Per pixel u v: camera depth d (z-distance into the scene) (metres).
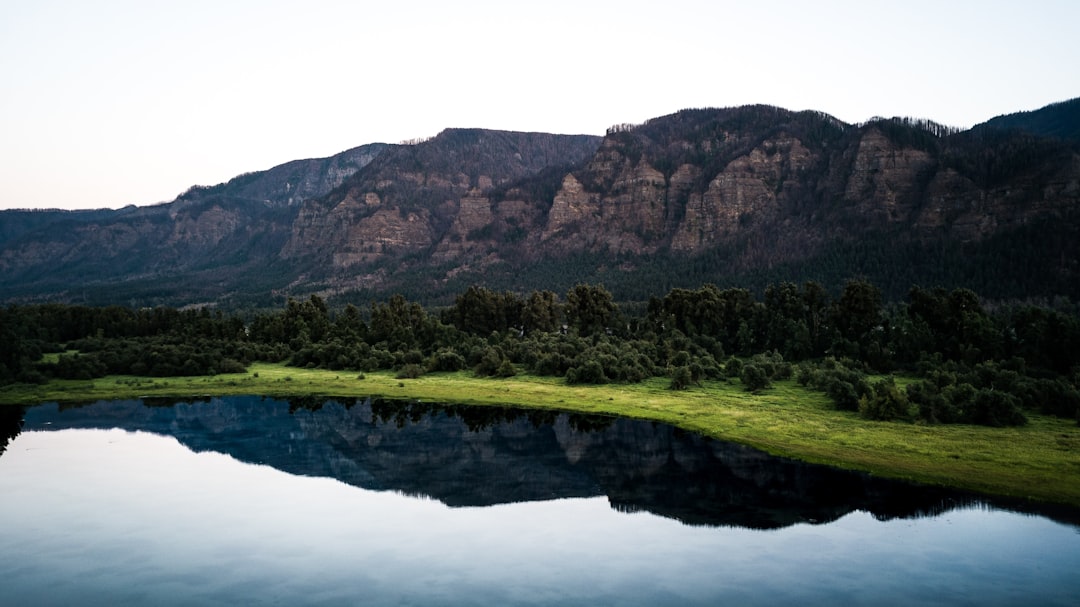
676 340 155.12
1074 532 56.16
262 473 80.62
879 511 62.59
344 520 64.44
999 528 57.47
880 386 97.94
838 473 73.25
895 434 84.62
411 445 94.94
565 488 74.25
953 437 81.69
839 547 55.62
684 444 90.50
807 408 102.50
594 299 192.50
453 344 172.88
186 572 52.59
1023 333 125.31
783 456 80.50
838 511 63.31
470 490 74.00
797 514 63.38
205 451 90.88
